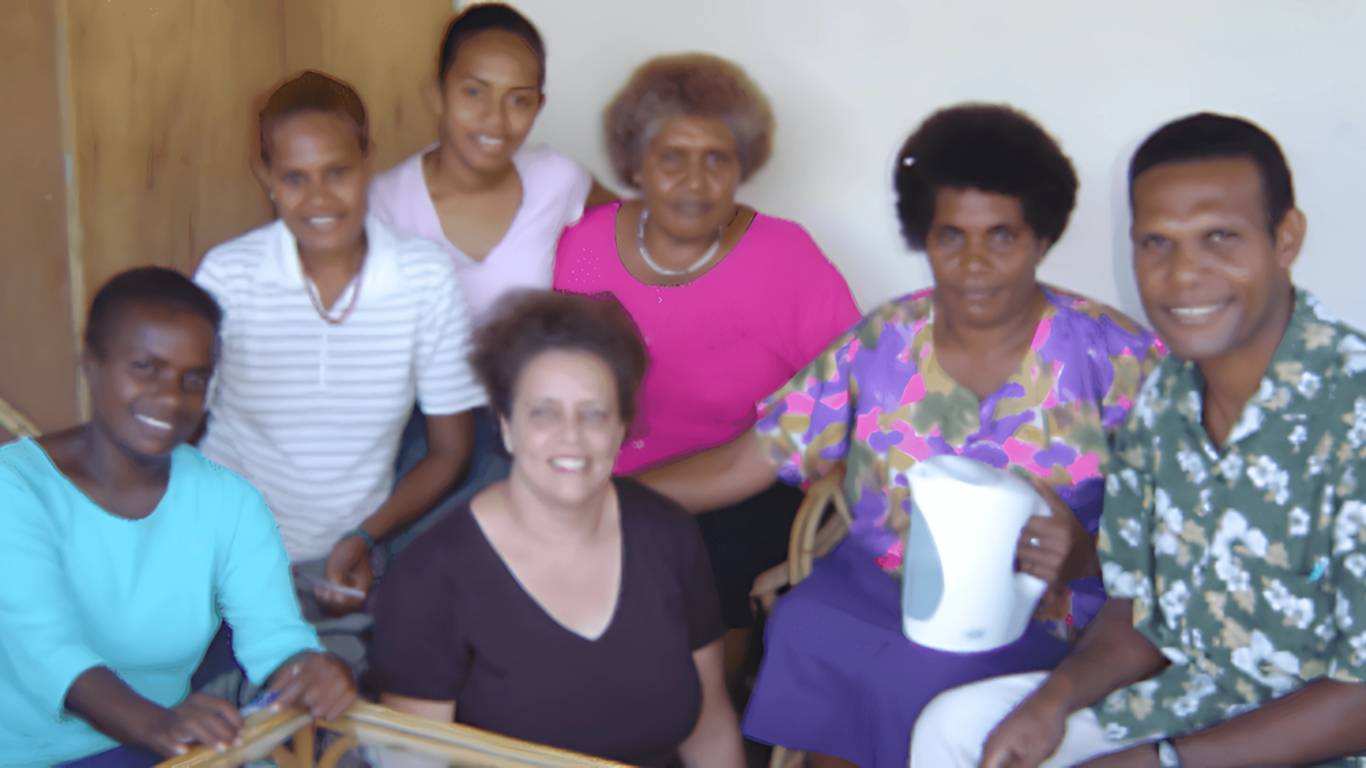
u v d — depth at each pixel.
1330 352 1.65
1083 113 2.74
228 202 2.76
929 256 2.09
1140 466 1.84
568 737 1.75
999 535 1.88
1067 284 2.83
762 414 2.29
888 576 2.18
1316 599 1.67
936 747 1.84
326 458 2.29
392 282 2.24
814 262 2.55
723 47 3.00
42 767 1.70
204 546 1.78
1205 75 2.63
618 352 1.70
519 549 1.73
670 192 2.43
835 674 2.04
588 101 3.13
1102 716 1.80
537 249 2.61
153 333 1.65
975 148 1.99
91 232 2.46
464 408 2.34
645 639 1.75
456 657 1.73
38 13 2.37
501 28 2.48
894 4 2.84
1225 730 1.67
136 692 1.65
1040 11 2.73
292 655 1.71
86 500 1.72
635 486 1.84
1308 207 2.61
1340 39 2.52
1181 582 1.79
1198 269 1.64
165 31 2.55
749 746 2.46
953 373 2.14
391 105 3.08
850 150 2.94
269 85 2.82
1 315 2.50
